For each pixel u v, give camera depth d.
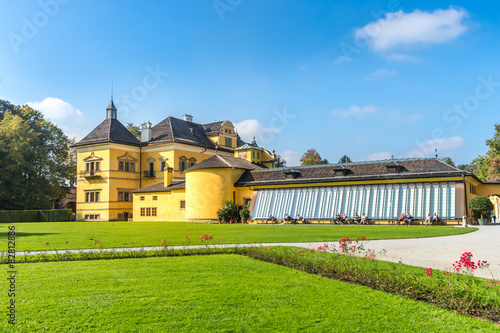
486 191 44.97
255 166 56.38
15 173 64.38
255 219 45.84
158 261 14.66
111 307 8.86
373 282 11.13
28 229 32.44
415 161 40.91
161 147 65.00
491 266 13.45
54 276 11.91
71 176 80.88
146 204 56.88
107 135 63.22
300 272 12.58
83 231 29.56
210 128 76.38
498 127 67.75
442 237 22.88
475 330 7.79
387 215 38.75
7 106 73.88
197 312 8.61
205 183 48.31
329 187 43.44
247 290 10.34
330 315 8.55
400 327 7.94
